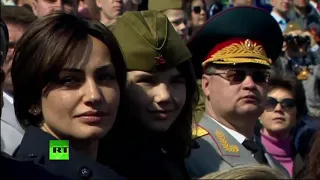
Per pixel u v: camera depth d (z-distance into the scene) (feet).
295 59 39.88
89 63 15.90
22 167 14.89
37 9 28.55
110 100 16.16
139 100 18.85
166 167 19.12
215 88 22.00
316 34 46.32
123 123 18.65
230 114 21.86
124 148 18.38
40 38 15.94
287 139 30.19
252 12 22.39
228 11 22.31
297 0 47.16
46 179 14.90
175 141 19.95
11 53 22.48
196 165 20.39
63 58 15.70
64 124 15.83
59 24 16.08
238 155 21.17
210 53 22.29
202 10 41.29
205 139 21.17
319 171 19.54
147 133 18.95
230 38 22.17
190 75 19.79
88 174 15.26
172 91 19.20
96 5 33.76
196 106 21.07
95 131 15.83
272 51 23.02
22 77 16.03
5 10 23.72
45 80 15.78
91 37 16.14
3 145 20.42
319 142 19.88
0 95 15.40
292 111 29.99
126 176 18.11
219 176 13.44
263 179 13.46
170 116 19.21
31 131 15.98
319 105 34.71
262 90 22.03
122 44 19.03
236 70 21.75
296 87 30.27
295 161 28.73
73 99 15.76
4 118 20.85
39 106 16.24
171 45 19.02
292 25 42.60
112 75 16.39
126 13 19.51
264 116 30.09
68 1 28.63
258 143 23.56
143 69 18.83
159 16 19.36
